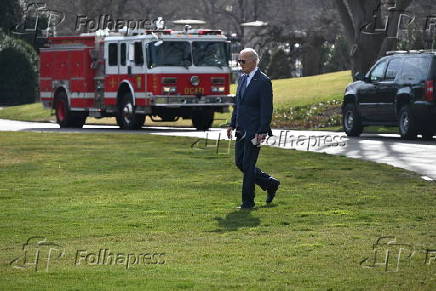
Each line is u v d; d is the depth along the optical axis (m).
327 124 79.12
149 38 74.12
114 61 78.00
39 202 31.48
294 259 22.06
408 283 19.67
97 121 96.31
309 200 31.61
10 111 114.31
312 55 146.00
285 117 83.50
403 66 60.78
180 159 45.34
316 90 98.75
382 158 46.62
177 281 19.95
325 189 34.22
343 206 30.27
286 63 145.88
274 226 26.75
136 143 55.53
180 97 74.31
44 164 43.25
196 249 23.41
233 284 19.66
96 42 80.62
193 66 74.75
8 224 27.22
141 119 76.88
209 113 77.44
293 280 20.00
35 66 141.75
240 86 30.53
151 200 31.78
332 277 20.25
